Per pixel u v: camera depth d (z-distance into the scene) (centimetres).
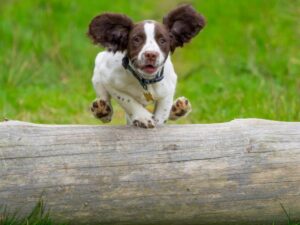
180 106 795
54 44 1465
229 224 687
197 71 1405
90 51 1454
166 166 671
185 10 742
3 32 1527
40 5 1666
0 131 668
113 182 662
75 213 660
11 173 653
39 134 671
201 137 687
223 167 676
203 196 672
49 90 1305
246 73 1360
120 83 747
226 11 1659
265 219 688
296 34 1506
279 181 681
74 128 682
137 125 702
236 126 698
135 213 668
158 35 716
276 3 1641
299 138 694
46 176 656
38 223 655
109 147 673
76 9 1666
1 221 653
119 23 729
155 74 732
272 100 1118
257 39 1512
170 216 673
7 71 1356
